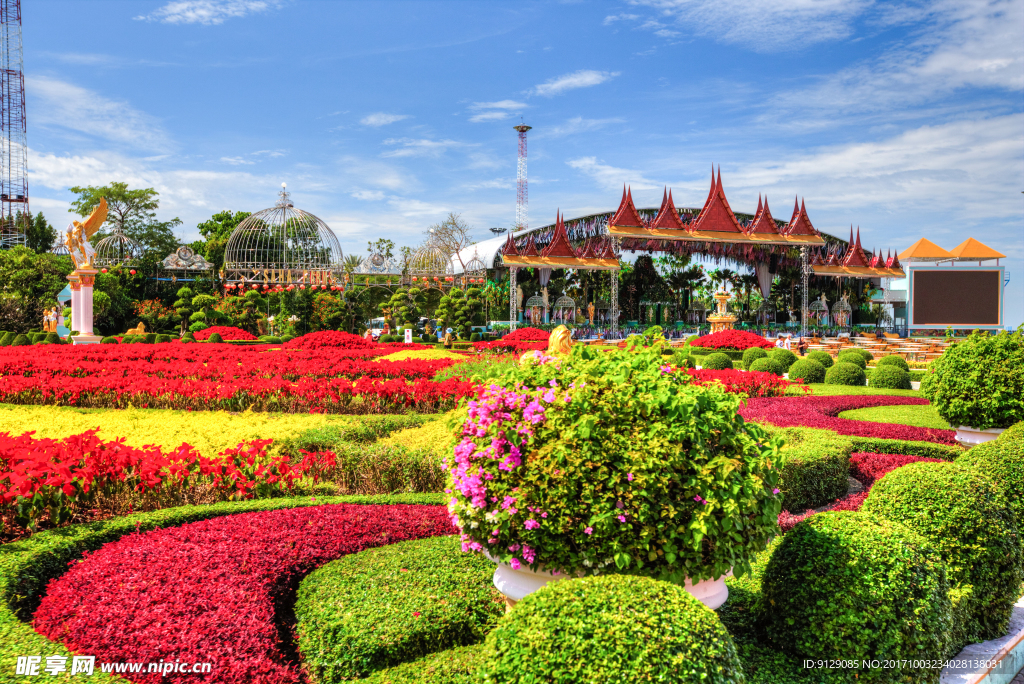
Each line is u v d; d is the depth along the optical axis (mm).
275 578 4801
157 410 12398
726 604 4547
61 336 34875
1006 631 4832
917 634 3689
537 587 3957
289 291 43781
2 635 3912
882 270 56188
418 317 45031
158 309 43938
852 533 3955
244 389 12648
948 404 9711
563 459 3631
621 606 2938
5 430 9219
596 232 49000
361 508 6438
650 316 56656
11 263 39438
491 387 4191
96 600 4277
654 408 3734
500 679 2947
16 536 5734
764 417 11656
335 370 15195
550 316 50938
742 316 57219
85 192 62250
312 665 3816
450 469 4336
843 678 3670
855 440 9898
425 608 4234
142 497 6660
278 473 7293
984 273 38500
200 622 4016
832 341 44969
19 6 56719
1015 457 6184
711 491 3525
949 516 4738
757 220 48688
